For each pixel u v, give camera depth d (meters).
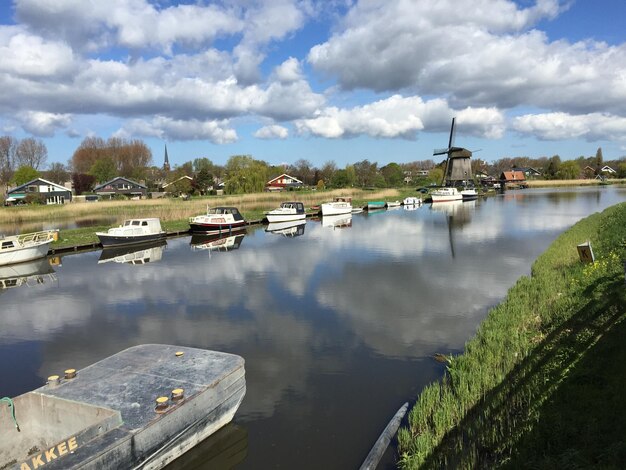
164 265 24.52
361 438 7.98
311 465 7.27
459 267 22.06
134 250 30.38
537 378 8.64
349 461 7.37
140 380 7.50
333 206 52.03
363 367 10.93
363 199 75.31
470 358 10.02
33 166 112.81
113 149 133.00
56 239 31.30
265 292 18.19
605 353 8.96
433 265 22.69
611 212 35.44
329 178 113.56
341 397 9.45
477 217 47.09
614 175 148.25
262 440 7.92
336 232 37.78
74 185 105.12
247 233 38.66
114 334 13.85
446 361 11.06
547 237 31.27
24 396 6.71
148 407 6.68
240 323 14.47
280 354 11.85
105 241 30.69
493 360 9.71
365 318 14.65
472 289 17.88
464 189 84.75
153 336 13.52
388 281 19.58
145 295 18.20
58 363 11.88
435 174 114.38
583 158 173.12
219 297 17.61
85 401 6.77
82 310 16.38
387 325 13.92
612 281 12.97
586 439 6.44
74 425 6.54
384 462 7.13
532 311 12.77
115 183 95.06
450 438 7.37
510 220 43.12
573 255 19.50
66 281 21.17
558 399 7.65
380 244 30.27
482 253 25.70
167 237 35.91
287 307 16.08
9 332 14.18
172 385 7.35
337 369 10.84
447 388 9.02
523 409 7.81
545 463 6.09
